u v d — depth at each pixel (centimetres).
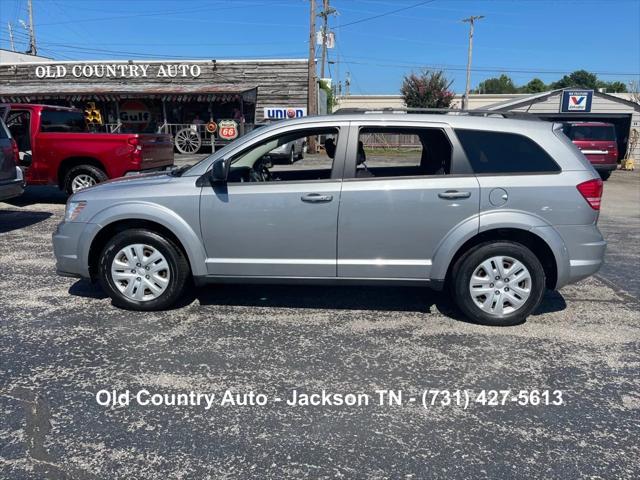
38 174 983
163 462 276
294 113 2523
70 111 1082
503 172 437
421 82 3575
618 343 425
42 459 277
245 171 469
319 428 307
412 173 469
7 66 2623
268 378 363
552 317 479
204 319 464
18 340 418
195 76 2558
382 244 443
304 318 470
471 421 315
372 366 381
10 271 603
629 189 1556
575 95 2480
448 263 441
